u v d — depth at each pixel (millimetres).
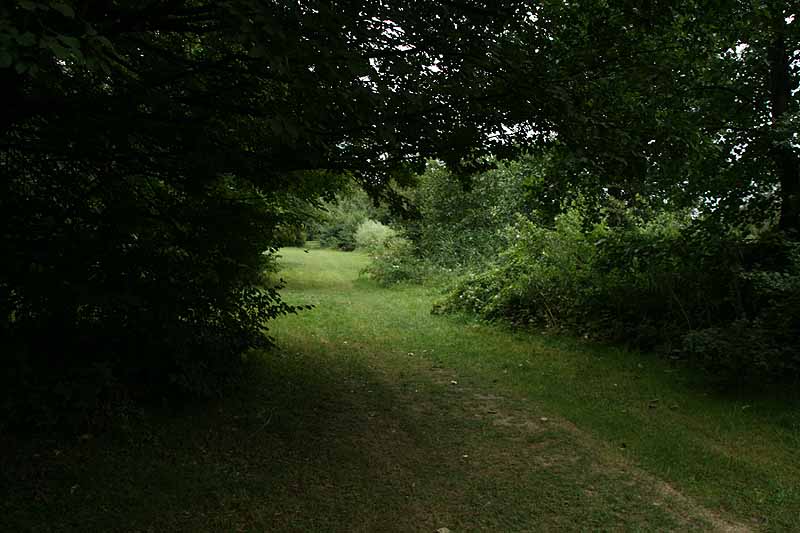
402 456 4727
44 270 4430
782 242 7734
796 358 6250
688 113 8141
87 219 4902
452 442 5070
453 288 14867
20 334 4516
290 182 6059
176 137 4703
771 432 5285
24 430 4230
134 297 4688
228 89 4402
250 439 4883
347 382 6914
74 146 4688
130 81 4367
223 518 3580
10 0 2412
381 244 23578
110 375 4609
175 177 5328
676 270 8633
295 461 4520
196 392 5430
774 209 8852
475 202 21375
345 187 8391
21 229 4598
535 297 10914
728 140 8586
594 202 9547
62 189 5113
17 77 4008
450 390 6758
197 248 5465
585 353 8594
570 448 4934
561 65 5477
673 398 6328
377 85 3562
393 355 8617
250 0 2885
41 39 2326
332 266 28094
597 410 5941
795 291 6617
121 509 3588
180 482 3988
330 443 4938
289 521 3584
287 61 3100
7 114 4219
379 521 3623
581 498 3977
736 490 4102
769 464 4574
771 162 8719
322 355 8266
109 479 3924
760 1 7117
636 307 9203
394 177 6582
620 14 5570
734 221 8758
